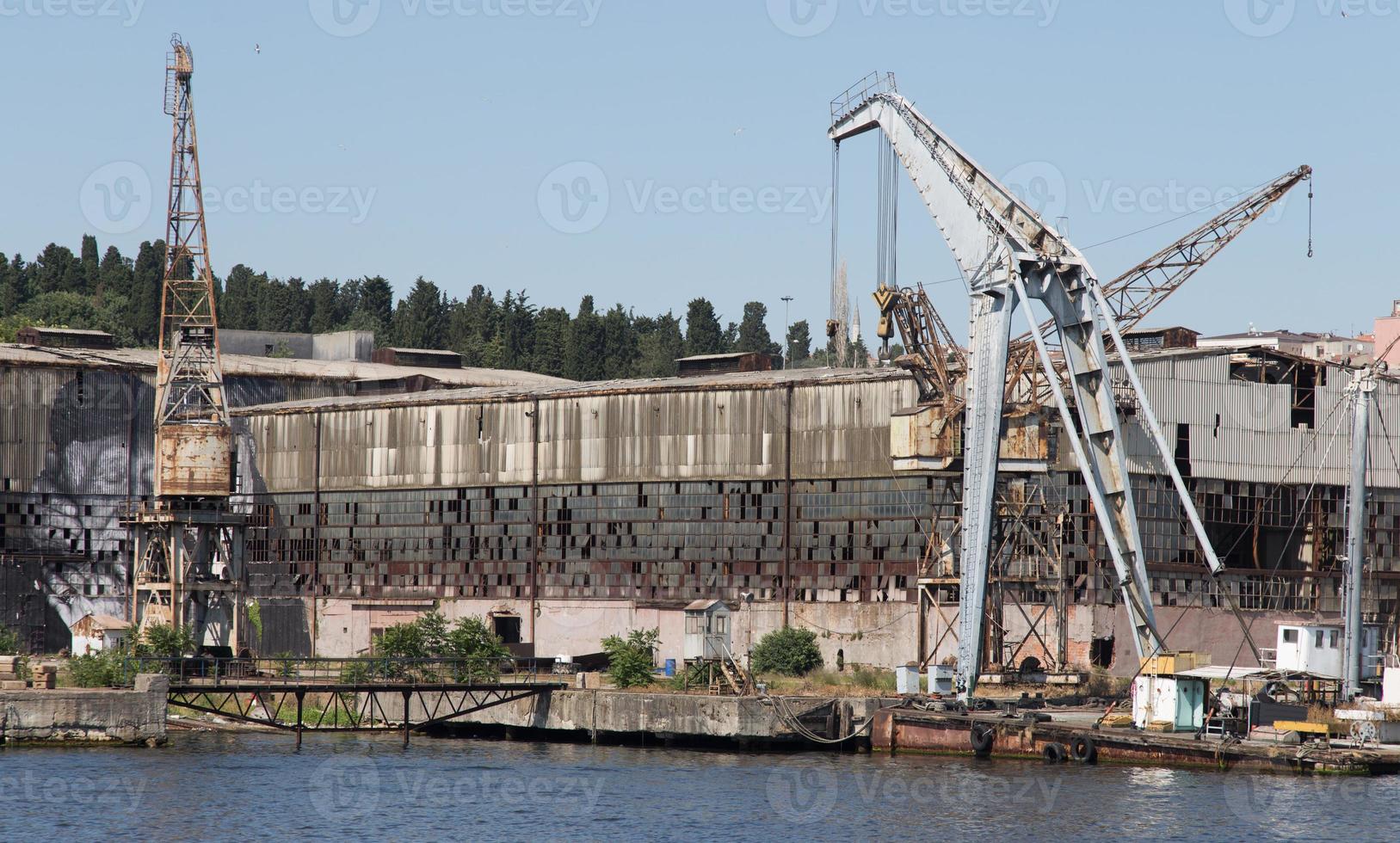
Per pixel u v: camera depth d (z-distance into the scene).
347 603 142.00
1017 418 105.56
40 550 146.50
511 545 135.38
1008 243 94.69
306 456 145.62
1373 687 99.50
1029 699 99.56
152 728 92.88
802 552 122.12
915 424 111.06
